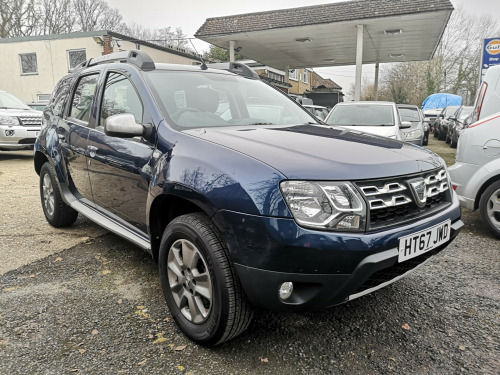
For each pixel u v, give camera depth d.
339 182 2.00
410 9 12.40
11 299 2.88
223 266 2.10
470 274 3.39
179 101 2.98
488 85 5.20
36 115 9.75
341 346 2.37
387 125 7.95
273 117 3.36
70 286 3.09
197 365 2.18
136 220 2.97
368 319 2.67
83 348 2.31
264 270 1.98
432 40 15.95
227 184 2.08
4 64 21.36
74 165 3.78
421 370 2.16
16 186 6.81
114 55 3.61
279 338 2.44
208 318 2.24
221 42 16.36
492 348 2.37
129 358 2.23
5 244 4.00
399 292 3.06
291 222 1.93
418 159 2.44
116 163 3.04
